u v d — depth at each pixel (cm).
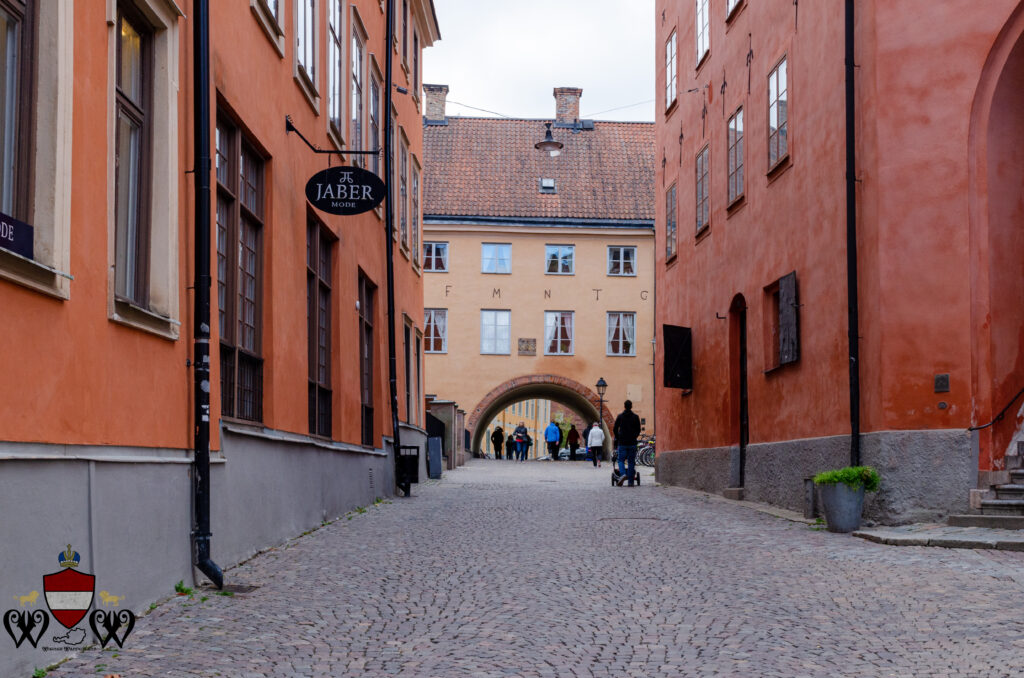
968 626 714
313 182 1259
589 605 805
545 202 4709
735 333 1873
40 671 580
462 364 4609
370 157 1833
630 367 4641
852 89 1354
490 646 670
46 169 622
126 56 795
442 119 5053
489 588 876
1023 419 1273
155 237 826
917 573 936
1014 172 1291
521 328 4638
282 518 1163
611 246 4691
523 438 4794
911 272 1282
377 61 1934
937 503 1255
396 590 866
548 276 4659
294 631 706
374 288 1902
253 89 1096
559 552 1085
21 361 583
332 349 1524
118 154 777
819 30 1473
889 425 1275
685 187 2184
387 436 1931
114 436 714
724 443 1883
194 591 833
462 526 1320
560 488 2125
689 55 2183
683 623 740
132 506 737
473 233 4647
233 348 1028
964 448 1252
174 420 834
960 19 1288
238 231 1047
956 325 1268
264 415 1136
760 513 1507
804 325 1519
